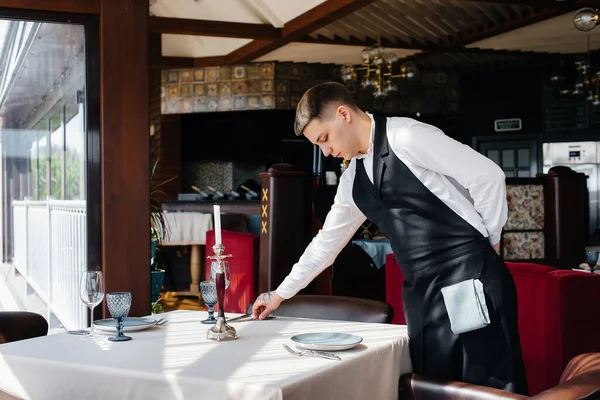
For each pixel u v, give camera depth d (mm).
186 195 9148
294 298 2611
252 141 11148
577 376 1438
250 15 8367
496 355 1951
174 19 8031
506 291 1969
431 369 2027
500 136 11297
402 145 2006
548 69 10938
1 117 2998
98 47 2908
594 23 5875
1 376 1844
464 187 2010
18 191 3100
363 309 2477
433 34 8828
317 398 1588
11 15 2826
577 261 6535
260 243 4414
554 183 6531
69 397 1715
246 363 1691
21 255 3148
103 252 2889
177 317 2402
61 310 3133
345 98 2049
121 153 2904
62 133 2977
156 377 1592
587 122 10703
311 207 4418
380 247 5000
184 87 10703
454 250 1990
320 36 8820
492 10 7859
